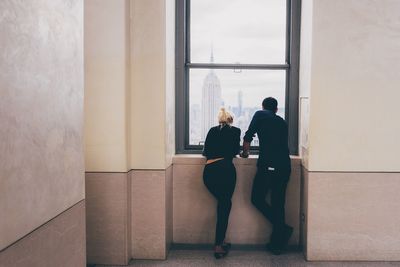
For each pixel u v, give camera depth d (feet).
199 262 11.94
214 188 12.14
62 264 5.85
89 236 11.75
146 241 12.17
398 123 11.62
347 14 11.45
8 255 4.36
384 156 11.71
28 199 4.81
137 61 11.90
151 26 11.82
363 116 11.64
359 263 11.80
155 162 12.00
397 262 11.84
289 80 13.60
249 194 13.11
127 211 11.78
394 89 11.57
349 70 11.57
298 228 13.10
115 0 11.26
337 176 11.79
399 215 11.80
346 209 11.87
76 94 6.42
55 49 5.60
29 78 4.83
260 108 13.79
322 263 11.83
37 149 5.04
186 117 13.94
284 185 12.34
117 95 11.42
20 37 4.62
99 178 11.61
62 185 5.84
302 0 12.92
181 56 13.61
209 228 13.25
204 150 12.34
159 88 11.89
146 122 11.95
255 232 13.20
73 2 6.31
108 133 11.51
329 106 11.66
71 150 6.20
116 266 11.68
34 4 4.97
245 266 11.62
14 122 4.48
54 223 5.56
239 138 12.30
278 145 12.21
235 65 13.66
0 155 4.19
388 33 11.46
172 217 13.29
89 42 11.37
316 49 11.55
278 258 12.24
